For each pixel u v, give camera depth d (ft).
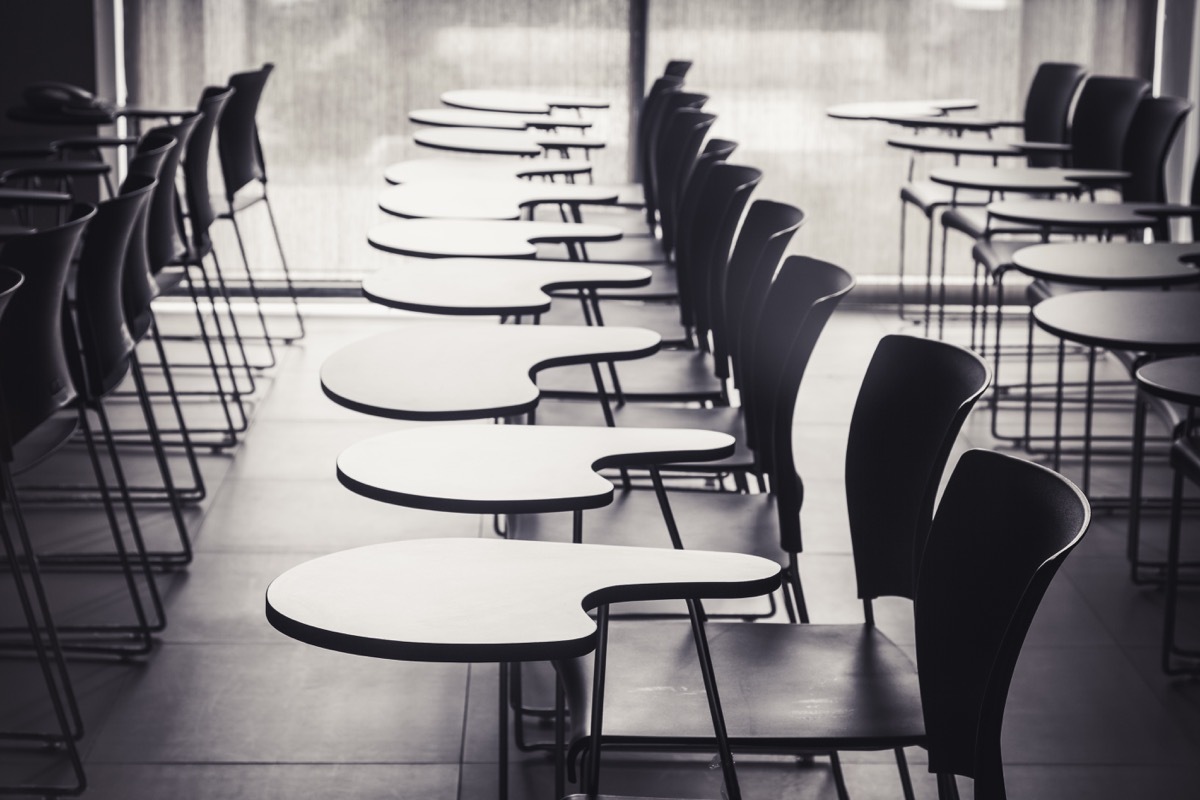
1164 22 23.48
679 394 11.57
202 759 9.84
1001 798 5.08
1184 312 10.91
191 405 18.26
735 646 7.35
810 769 9.75
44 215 22.26
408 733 10.24
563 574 5.51
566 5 23.45
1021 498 5.37
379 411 7.57
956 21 23.48
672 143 16.15
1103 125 19.76
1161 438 17.21
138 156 13.03
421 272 10.80
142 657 11.39
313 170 23.52
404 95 23.43
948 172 17.63
